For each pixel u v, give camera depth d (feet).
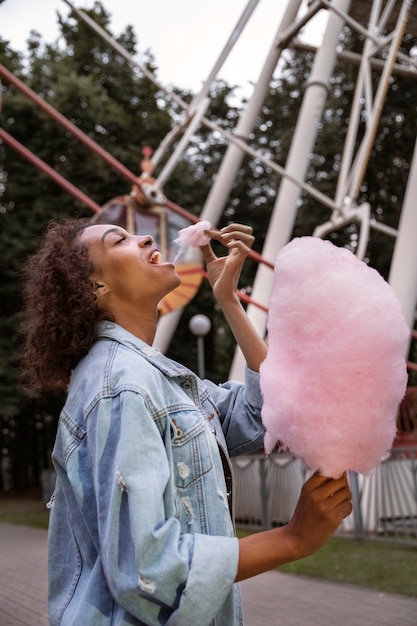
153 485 4.00
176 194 69.15
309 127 41.88
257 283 41.19
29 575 22.74
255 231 75.25
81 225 5.60
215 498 4.59
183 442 4.61
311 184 68.85
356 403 4.03
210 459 4.68
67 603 4.44
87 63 71.41
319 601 17.43
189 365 71.00
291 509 28.91
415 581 18.76
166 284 5.28
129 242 5.33
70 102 63.05
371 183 70.18
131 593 3.84
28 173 63.26
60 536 4.81
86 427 4.39
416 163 34.83
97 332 5.05
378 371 4.05
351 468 4.11
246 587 19.54
